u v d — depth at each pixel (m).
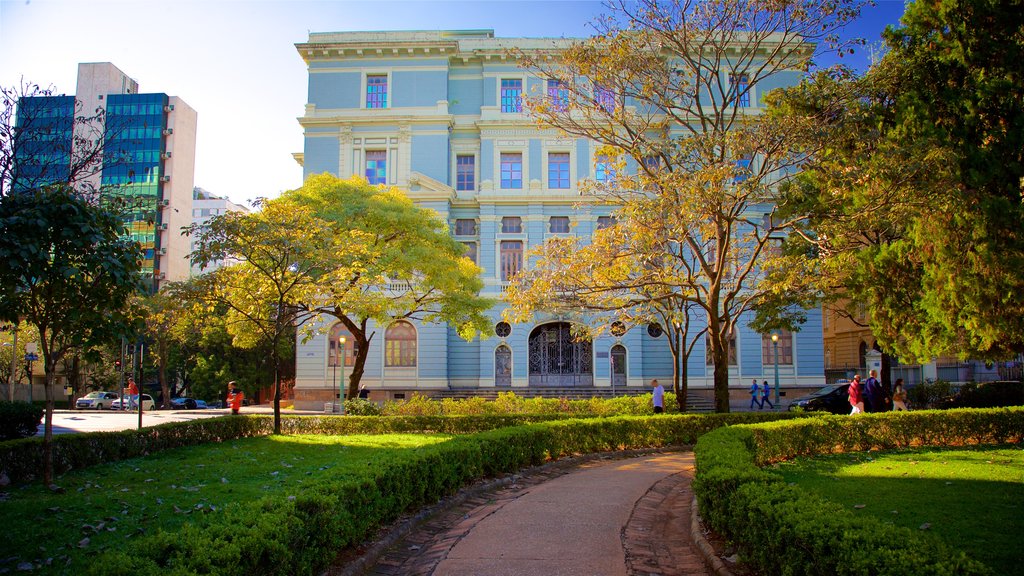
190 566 4.53
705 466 8.41
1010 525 7.47
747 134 15.75
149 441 14.77
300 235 17.08
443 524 8.84
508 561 6.90
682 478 12.28
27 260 8.91
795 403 30.14
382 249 23.45
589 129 21.12
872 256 17.48
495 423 20.02
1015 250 13.36
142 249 10.98
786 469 12.30
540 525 8.43
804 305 24.52
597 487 11.20
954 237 14.24
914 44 15.71
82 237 9.40
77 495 9.72
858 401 20.03
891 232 19.27
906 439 15.81
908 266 16.70
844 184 14.86
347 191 24.52
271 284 18.09
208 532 5.17
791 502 5.93
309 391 36.22
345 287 20.02
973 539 6.97
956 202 13.70
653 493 10.66
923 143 14.03
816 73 16.61
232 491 9.93
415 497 8.99
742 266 23.36
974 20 14.38
